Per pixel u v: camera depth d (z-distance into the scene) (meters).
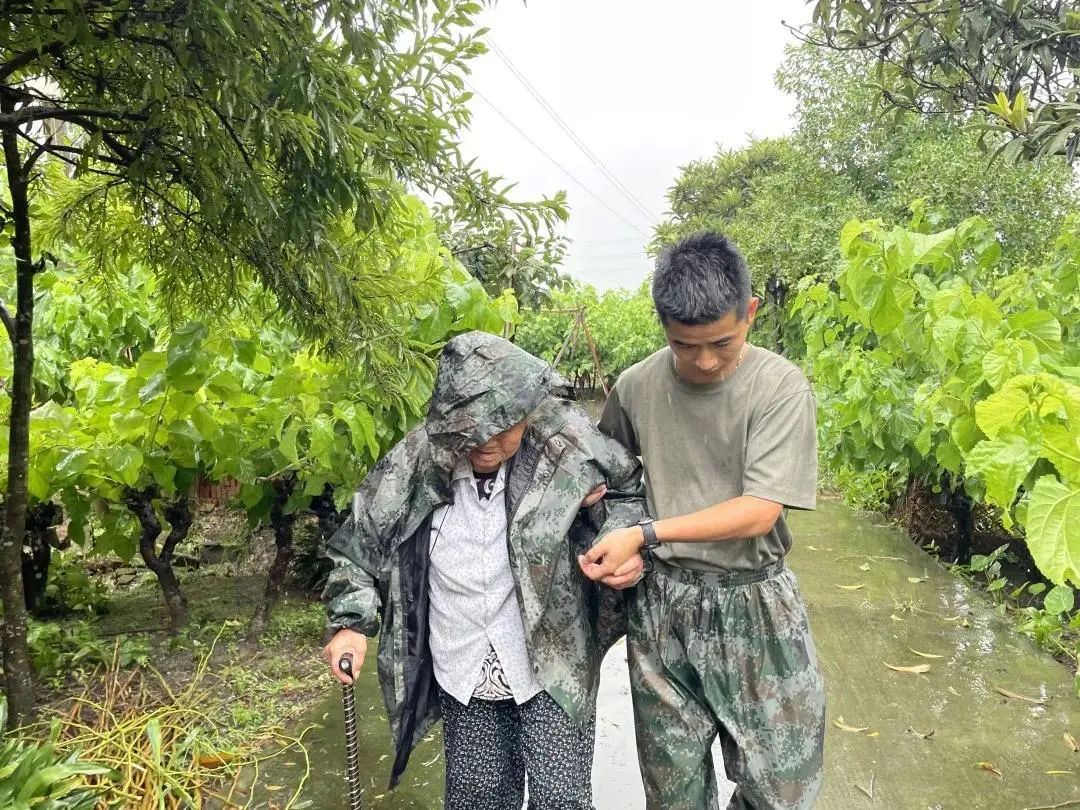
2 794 1.87
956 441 3.27
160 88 1.90
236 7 1.70
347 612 1.89
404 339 3.14
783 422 1.76
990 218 7.92
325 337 2.88
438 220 4.19
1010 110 3.04
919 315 3.83
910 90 3.99
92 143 2.38
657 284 1.69
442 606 1.97
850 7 3.67
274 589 4.03
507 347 1.81
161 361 3.18
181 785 2.59
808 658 1.87
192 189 2.40
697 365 1.73
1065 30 3.21
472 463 1.90
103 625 4.18
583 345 15.77
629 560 1.74
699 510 1.87
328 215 2.45
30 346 2.70
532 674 1.92
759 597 1.84
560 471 1.86
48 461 3.21
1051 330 3.19
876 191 10.36
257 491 3.75
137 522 3.83
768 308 12.82
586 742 1.98
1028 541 2.06
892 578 4.79
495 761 2.01
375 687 3.53
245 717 3.17
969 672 3.54
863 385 4.90
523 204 2.65
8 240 3.03
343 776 2.82
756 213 14.11
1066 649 3.69
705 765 1.94
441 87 2.34
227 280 3.01
